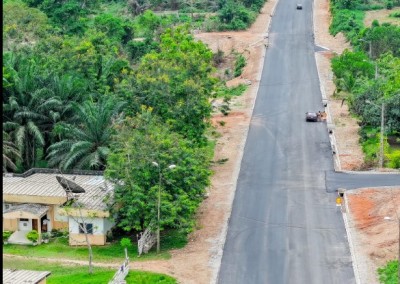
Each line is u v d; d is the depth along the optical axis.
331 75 192.12
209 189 115.31
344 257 88.69
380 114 136.00
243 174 123.06
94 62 149.00
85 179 111.94
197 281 82.31
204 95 127.25
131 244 96.44
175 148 98.31
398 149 135.12
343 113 159.38
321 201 109.00
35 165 124.94
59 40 168.00
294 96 175.62
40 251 95.88
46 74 130.88
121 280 80.00
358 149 135.00
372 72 168.75
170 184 96.12
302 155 133.12
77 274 84.56
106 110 118.44
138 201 92.06
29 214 99.75
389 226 95.56
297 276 83.81
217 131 149.50
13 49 161.50
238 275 84.44
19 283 67.69
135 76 129.88
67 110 125.50
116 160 97.50
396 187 111.75
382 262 85.56
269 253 91.00
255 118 158.75
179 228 93.62
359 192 111.25
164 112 120.56
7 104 121.38
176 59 138.50
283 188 115.75
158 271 84.88
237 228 99.69
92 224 97.31
